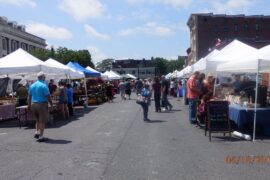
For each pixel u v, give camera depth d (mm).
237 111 11508
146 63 145125
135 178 7047
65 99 18125
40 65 16844
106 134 12594
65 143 10883
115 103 30016
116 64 145875
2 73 16672
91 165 8094
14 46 78562
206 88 14734
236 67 12766
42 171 7625
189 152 9391
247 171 7477
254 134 10984
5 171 7664
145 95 16438
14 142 11242
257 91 11469
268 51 11461
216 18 83062
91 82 30922
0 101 18453
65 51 81500
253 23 83875
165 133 12656
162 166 7949
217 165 7992
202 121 13719
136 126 14648
